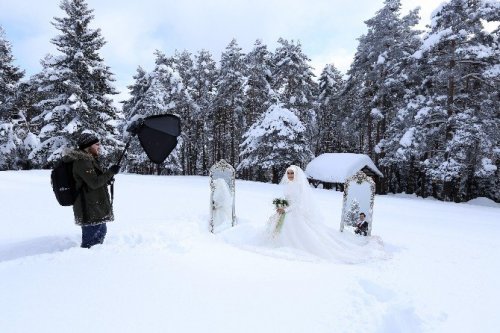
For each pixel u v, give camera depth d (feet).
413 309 14.24
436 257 23.82
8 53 117.08
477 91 91.81
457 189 92.48
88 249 16.11
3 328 8.77
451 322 13.87
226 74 145.48
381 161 107.04
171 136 17.24
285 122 111.65
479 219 45.24
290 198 24.52
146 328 9.34
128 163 143.84
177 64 162.09
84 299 10.69
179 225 26.21
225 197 30.50
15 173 76.89
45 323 9.16
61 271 12.85
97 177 16.96
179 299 11.28
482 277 19.63
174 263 14.76
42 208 34.45
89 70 91.97
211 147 185.26
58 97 93.91
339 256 22.35
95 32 95.55
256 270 15.56
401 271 20.04
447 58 83.87
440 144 96.53
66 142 91.20
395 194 116.37
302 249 23.17
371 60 118.83
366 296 13.82
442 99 89.20
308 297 12.69
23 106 119.55
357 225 28.91
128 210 35.14
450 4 83.51
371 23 117.70
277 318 10.71
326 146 172.76
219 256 17.52
